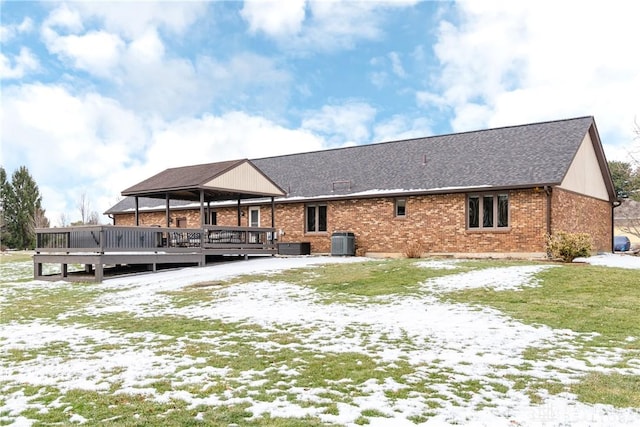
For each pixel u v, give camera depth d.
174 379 6.21
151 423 4.75
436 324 9.08
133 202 32.84
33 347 8.25
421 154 24.17
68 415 5.03
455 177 20.81
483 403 5.22
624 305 10.37
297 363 6.82
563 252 16.83
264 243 22.78
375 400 5.33
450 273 14.66
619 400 5.30
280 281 14.80
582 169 22.22
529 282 12.88
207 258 22.34
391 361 6.83
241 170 21.62
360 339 8.13
